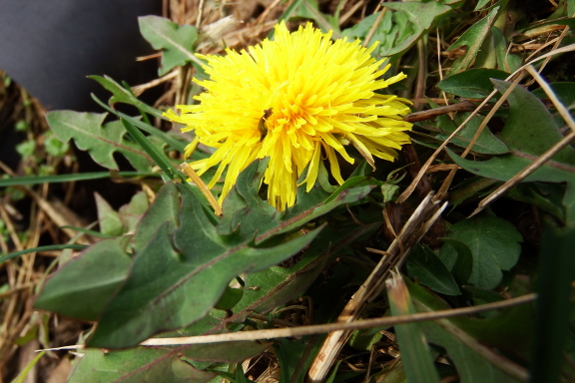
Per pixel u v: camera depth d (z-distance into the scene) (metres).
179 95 0.15
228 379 0.09
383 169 0.10
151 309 0.07
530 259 0.10
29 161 0.19
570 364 0.07
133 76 0.16
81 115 0.13
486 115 0.10
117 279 0.07
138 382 0.08
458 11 0.12
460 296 0.09
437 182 0.10
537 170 0.08
